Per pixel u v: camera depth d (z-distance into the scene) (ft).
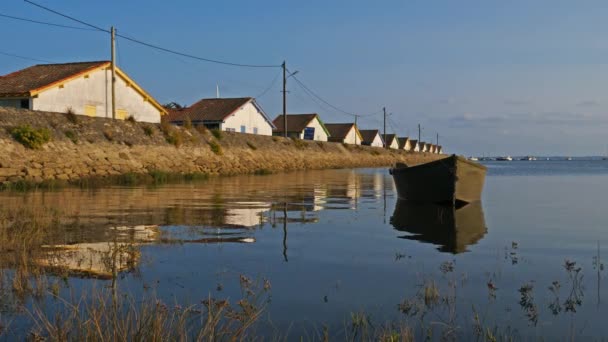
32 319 16.63
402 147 384.06
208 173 110.73
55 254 25.73
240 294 19.81
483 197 68.44
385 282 21.85
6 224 34.40
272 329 16.31
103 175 83.92
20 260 24.03
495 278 22.80
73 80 107.45
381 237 33.09
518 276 23.22
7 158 70.13
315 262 25.38
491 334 15.97
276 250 28.09
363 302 19.11
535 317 17.65
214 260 25.36
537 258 27.30
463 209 51.01
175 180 92.43
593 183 104.42
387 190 74.84
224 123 165.68
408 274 23.30
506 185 97.55
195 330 15.93
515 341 15.56
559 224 41.01
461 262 25.99
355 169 174.70
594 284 21.88
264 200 56.08
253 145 139.95
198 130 121.39
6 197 55.06
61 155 78.59
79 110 109.29
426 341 15.53
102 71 115.24
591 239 33.78
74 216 40.55
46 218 38.58
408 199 58.18
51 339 14.74
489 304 19.02
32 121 79.10
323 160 180.34
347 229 36.11
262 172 126.93
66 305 17.85
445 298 19.62
